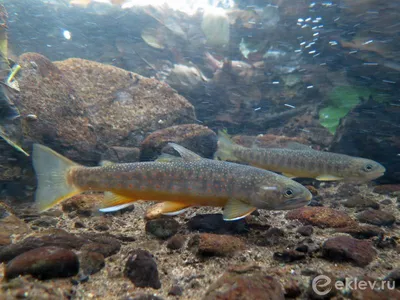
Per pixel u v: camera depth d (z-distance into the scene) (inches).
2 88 11.6
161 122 18.4
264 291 5.5
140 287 6.3
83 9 34.7
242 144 18.4
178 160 9.2
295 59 28.9
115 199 9.0
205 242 7.7
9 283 5.4
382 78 21.0
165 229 8.9
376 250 8.0
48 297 5.3
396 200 12.9
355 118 18.2
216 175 8.9
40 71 14.3
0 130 11.1
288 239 8.6
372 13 21.8
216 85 27.8
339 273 6.8
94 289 6.1
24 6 33.9
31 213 10.3
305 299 5.9
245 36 31.4
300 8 28.0
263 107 27.7
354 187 14.6
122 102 18.3
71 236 7.7
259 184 8.8
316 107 26.2
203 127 16.5
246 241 8.5
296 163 13.3
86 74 18.8
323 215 9.9
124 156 15.6
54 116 13.7
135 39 32.7
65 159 9.0
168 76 27.7
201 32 32.1
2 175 11.4
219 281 6.0
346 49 23.5
